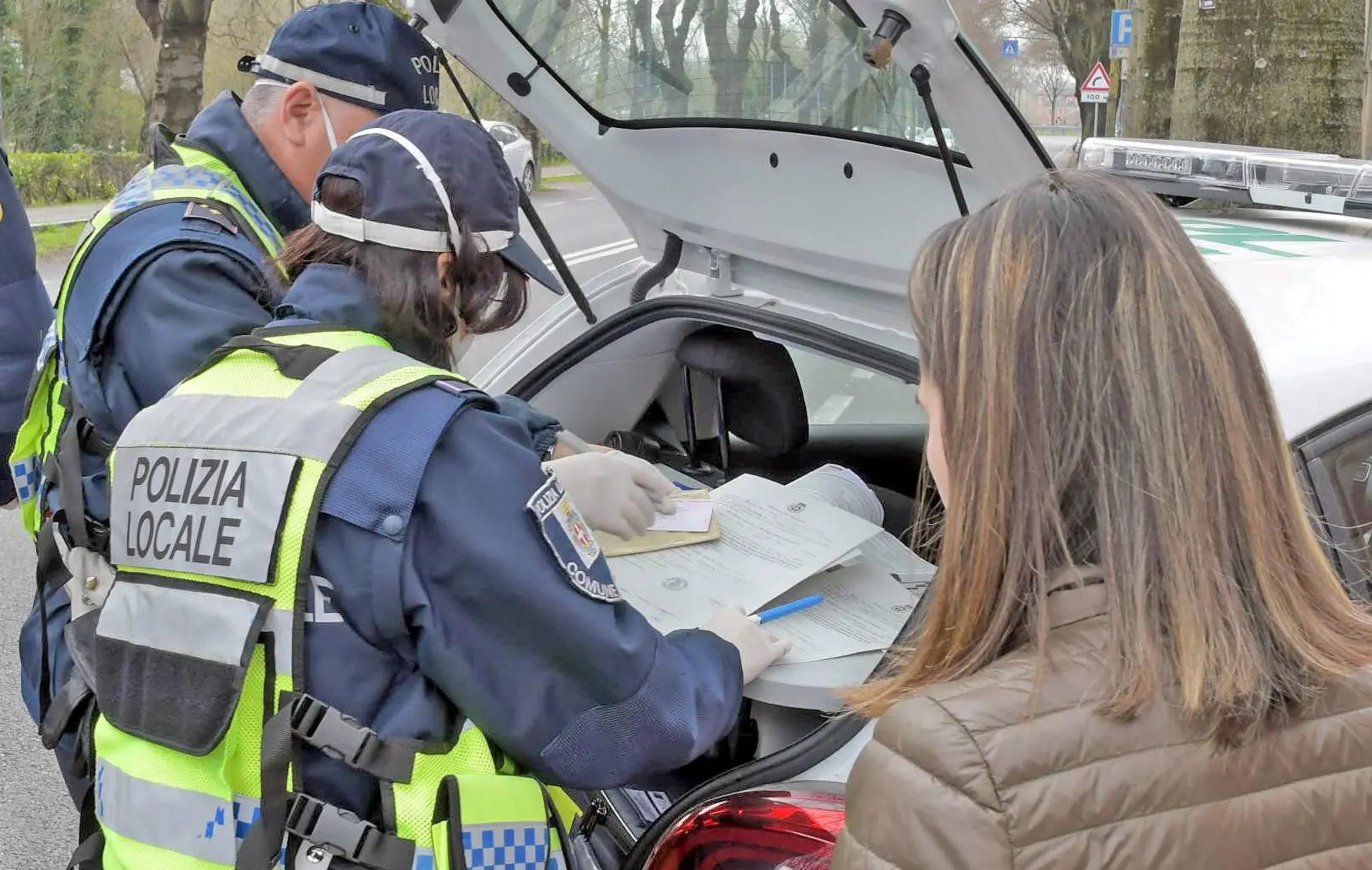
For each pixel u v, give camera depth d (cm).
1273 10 534
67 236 1163
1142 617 75
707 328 224
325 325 114
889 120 174
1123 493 77
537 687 104
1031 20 1633
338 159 115
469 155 115
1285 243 189
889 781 76
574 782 107
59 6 1517
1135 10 759
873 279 190
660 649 112
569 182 1659
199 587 103
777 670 136
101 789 112
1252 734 75
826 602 152
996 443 79
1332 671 78
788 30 173
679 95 202
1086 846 73
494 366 230
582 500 147
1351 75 539
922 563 165
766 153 198
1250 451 78
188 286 142
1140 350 77
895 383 252
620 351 228
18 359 250
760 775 126
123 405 141
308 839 100
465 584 101
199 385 112
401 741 101
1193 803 74
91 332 141
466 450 104
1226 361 78
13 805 283
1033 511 78
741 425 224
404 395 104
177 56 1354
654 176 216
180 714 102
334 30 157
